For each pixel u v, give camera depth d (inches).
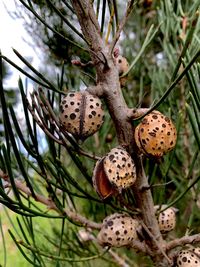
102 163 7.0
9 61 6.2
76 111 6.7
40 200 8.0
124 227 7.7
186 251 7.8
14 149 6.5
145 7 13.1
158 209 8.2
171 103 10.7
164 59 13.5
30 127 7.0
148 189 7.8
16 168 9.6
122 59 7.8
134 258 14.2
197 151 8.1
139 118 6.9
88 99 6.8
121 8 14.0
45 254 8.2
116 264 12.6
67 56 9.3
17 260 21.4
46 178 7.6
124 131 7.4
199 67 7.0
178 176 11.6
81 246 11.8
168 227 8.5
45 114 7.4
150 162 8.8
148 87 13.5
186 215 13.0
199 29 9.4
